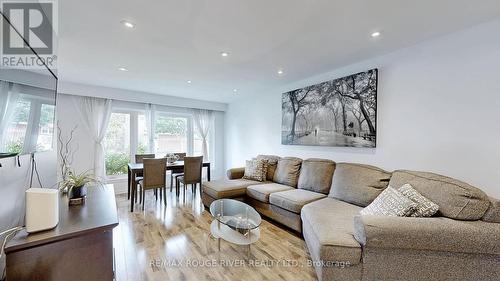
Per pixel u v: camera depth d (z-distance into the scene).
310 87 3.55
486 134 1.94
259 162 4.00
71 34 2.12
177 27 2.00
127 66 3.09
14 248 1.08
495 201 1.54
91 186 2.27
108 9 1.71
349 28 2.03
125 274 1.89
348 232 1.74
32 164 1.73
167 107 5.38
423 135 2.34
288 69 3.22
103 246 1.34
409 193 1.90
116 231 2.75
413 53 2.40
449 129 2.16
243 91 4.69
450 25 1.98
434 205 1.70
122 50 2.52
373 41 2.30
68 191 1.78
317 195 2.89
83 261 1.28
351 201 2.55
